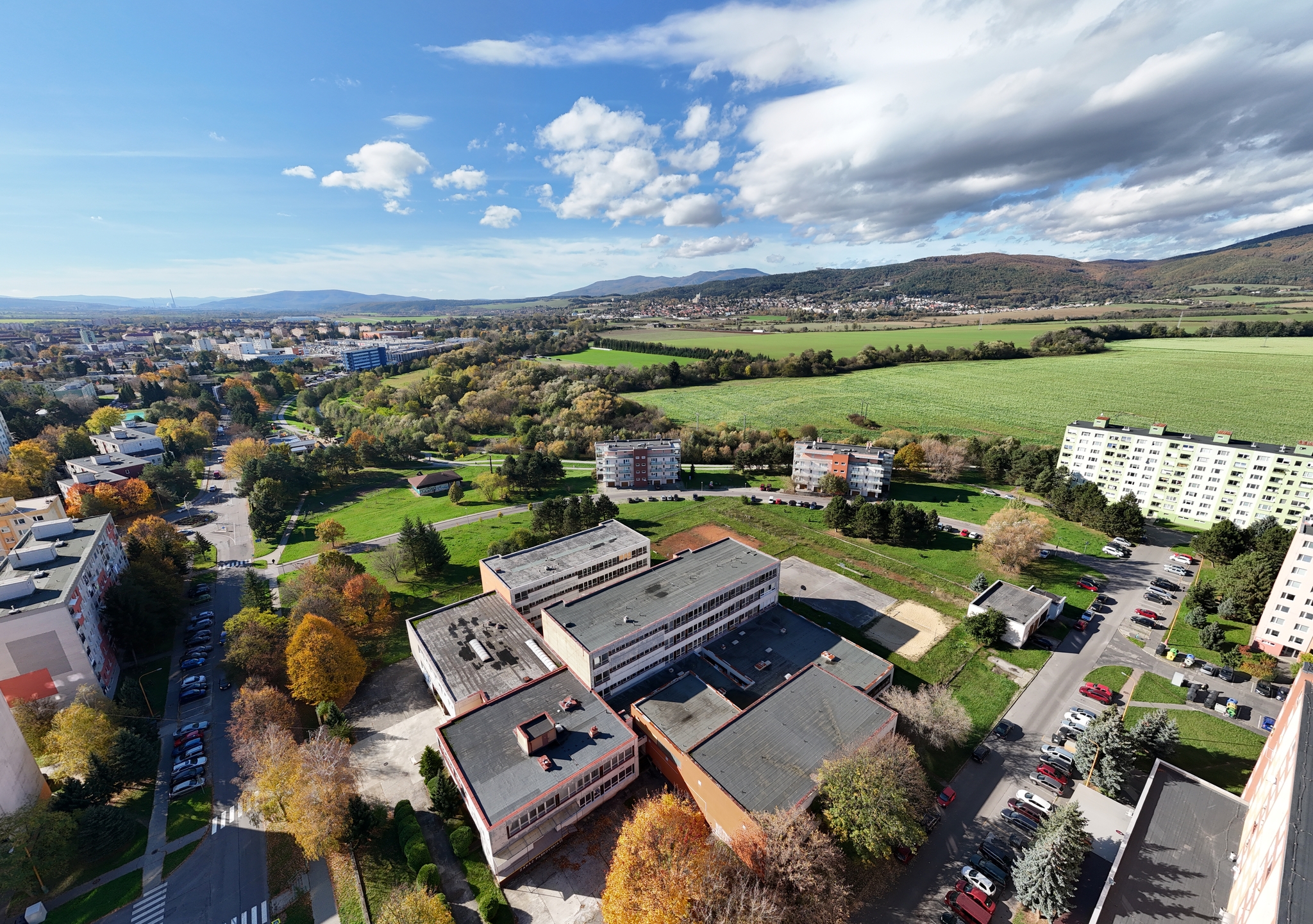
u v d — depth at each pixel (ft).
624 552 336.70
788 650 274.77
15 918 170.19
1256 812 162.81
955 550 392.06
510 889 176.96
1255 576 284.41
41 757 216.33
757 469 571.28
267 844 194.29
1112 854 181.88
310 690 241.76
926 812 197.57
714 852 163.63
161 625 299.38
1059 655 280.10
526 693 230.07
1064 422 641.40
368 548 428.15
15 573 260.01
